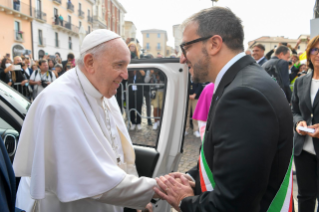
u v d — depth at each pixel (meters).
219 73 0.98
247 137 0.78
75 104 1.24
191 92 4.64
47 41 22.16
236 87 0.84
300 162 1.93
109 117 1.51
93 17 31.48
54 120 1.17
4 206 0.73
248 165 0.76
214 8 1.00
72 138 1.17
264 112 0.79
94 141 1.24
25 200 1.33
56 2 22.94
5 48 17.56
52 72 5.73
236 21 0.97
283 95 0.91
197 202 0.94
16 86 5.42
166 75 1.68
